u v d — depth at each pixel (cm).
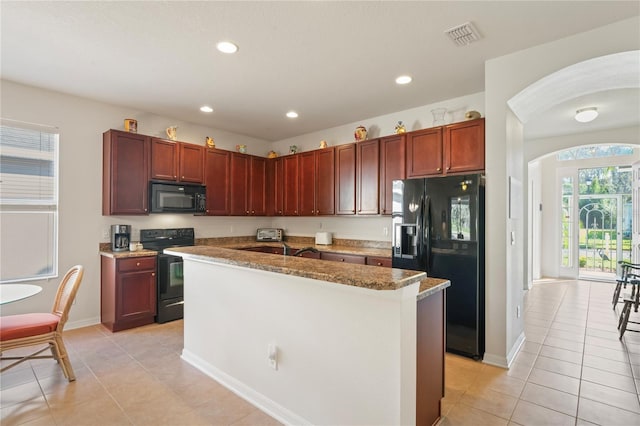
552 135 530
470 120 328
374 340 162
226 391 235
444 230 306
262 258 227
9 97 328
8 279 332
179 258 405
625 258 644
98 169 384
